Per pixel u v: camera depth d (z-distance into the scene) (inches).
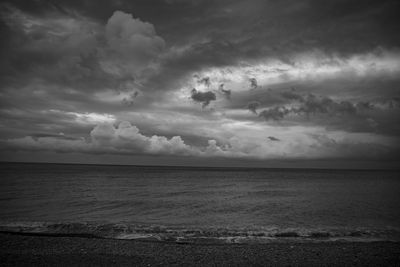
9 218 921.5
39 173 4234.7
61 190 1854.1
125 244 600.1
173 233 737.0
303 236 724.7
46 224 804.6
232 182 3319.4
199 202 1435.8
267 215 1059.9
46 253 532.1
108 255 525.7
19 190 1771.7
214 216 1034.1
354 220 962.7
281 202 1456.7
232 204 1371.8
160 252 547.8
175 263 487.5
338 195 1815.9
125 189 2092.8
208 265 480.4
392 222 932.0
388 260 518.0
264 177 4911.4
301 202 1450.5
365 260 516.4
